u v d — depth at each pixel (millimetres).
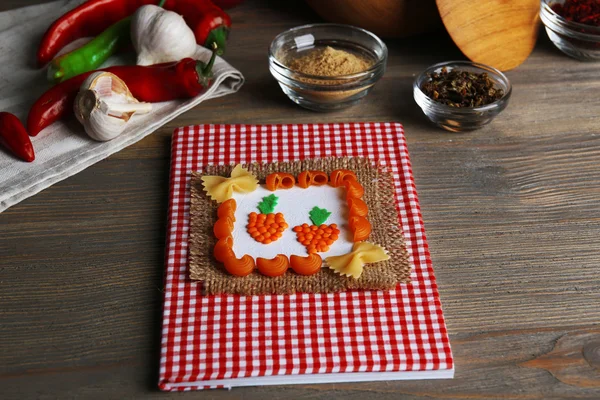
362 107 576
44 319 444
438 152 544
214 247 464
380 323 436
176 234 478
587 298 456
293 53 589
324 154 532
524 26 597
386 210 490
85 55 575
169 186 511
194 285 452
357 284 448
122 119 532
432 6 594
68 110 541
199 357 420
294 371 416
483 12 586
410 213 493
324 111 571
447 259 477
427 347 424
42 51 583
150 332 440
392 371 420
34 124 528
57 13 641
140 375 422
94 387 416
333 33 592
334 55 560
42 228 491
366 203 493
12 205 504
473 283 464
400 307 443
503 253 480
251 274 454
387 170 518
